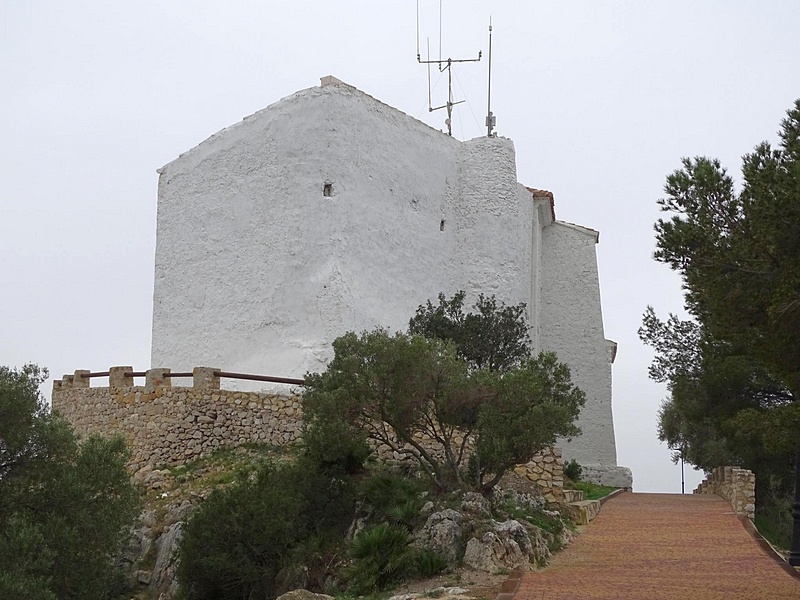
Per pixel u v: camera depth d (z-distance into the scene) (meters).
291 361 28.47
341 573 18.23
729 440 30.59
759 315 15.52
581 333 39.88
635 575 15.68
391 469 22.28
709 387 30.17
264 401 25.58
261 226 30.73
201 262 32.25
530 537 17.42
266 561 19.30
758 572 15.84
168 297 33.16
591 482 37.59
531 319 37.38
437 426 23.22
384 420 20.55
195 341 31.86
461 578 16.08
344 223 29.72
